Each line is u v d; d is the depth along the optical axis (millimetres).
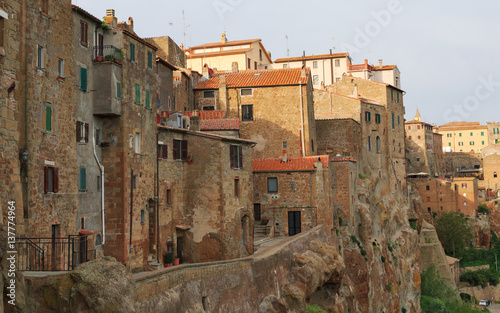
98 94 36562
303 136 66625
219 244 44750
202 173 45500
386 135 91812
